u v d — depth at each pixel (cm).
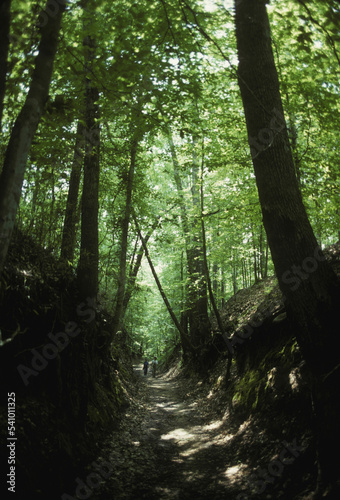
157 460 548
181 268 1862
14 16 371
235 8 454
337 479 327
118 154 938
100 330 781
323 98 673
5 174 277
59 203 724
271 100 420
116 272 1030
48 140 472
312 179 748
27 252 573
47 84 313
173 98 518
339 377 355
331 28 400
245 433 570
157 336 2717
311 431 429
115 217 1029
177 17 473
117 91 461
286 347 621
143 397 1098
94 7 395
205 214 966
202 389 1090
